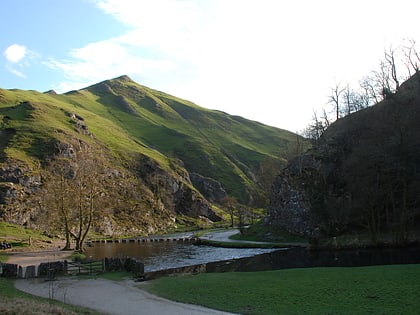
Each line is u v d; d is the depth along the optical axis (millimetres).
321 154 81812
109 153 160750
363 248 59188
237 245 74000
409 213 62312
